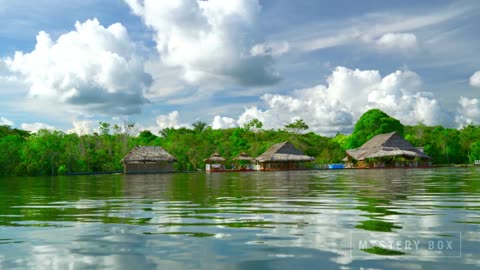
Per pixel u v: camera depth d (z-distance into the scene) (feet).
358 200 30.30
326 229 17.31
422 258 12.13
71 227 18.85
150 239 15.62
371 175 94.02
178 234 16.66
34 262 12.25
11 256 13.04
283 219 20.57
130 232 17.29
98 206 28.81
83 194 42.73
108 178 113.50
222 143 237.45
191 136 235.61
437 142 233.96
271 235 16.16
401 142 200.75
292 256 12.60
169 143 232.12
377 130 259.80
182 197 36.27
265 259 12.28
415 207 25.02
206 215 22.62
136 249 13.89
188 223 19.66
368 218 20.43
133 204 30.01
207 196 37.01
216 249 13.74
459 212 22.43
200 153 216.13
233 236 16.06
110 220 21.09
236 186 55.11
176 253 13.24
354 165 206.59
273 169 197.88
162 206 28.17
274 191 42.65
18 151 175.73
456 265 11.33
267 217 21.42
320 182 62.49
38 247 14.37
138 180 89.97
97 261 12.32
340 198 32.42
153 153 183.73
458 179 64.39
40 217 22.74
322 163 225.76
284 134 273.33
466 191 38.27
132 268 11.50
